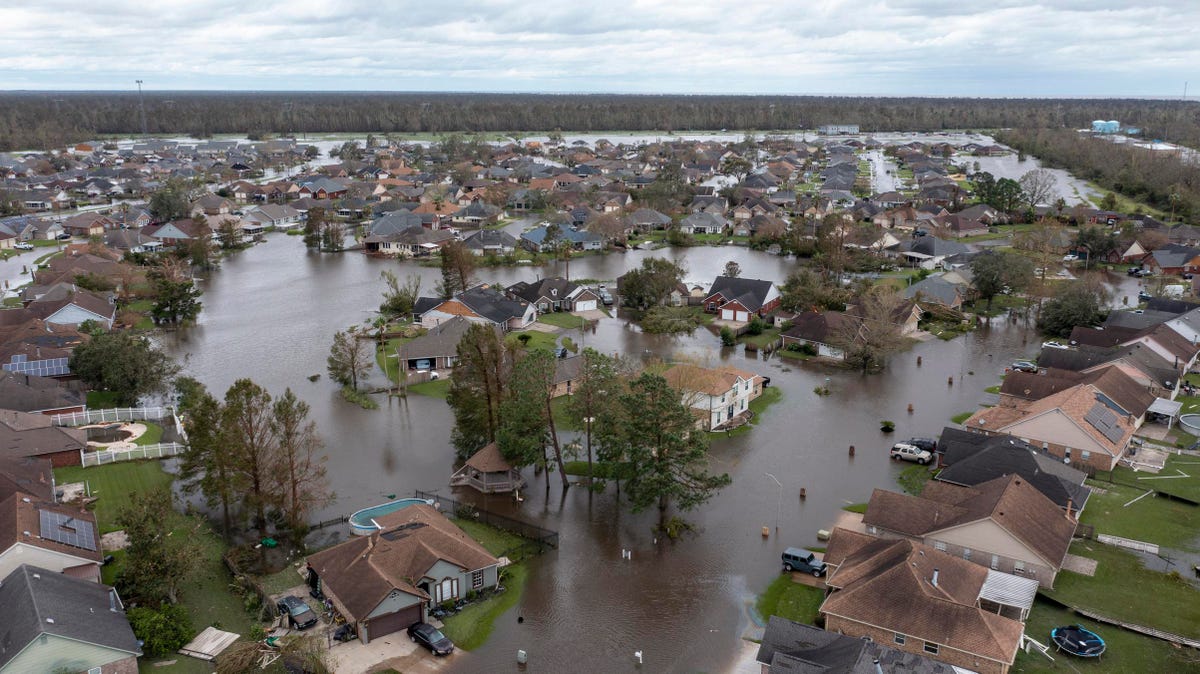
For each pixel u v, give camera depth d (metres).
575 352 107.12
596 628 51.47
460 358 72.62
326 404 89.75
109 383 86.44
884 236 169.62
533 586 56.16
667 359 106.06
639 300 132.12
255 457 60.84
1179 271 149.25
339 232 178.00
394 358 104.88
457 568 53.72
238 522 64.06
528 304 123.19
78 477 70.25
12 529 50.59
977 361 106.69
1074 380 86.81
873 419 86.94
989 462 66.94
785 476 73.25
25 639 41.22
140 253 160.50
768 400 92.44
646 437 62.09
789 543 61.84
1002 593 50.88
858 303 121.50
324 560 54.72
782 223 191.38
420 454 77.31
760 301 124.88
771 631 46.25
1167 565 57.56
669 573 57.88
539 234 180.38
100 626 44.72
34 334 99.38
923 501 60.56
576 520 65.56
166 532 53.16
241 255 174.25
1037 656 47.62
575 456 75.44
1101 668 46.53
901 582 48.47
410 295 126.31
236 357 105.75
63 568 51.66
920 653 46.31
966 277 136.88
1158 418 84.69
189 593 53.66
